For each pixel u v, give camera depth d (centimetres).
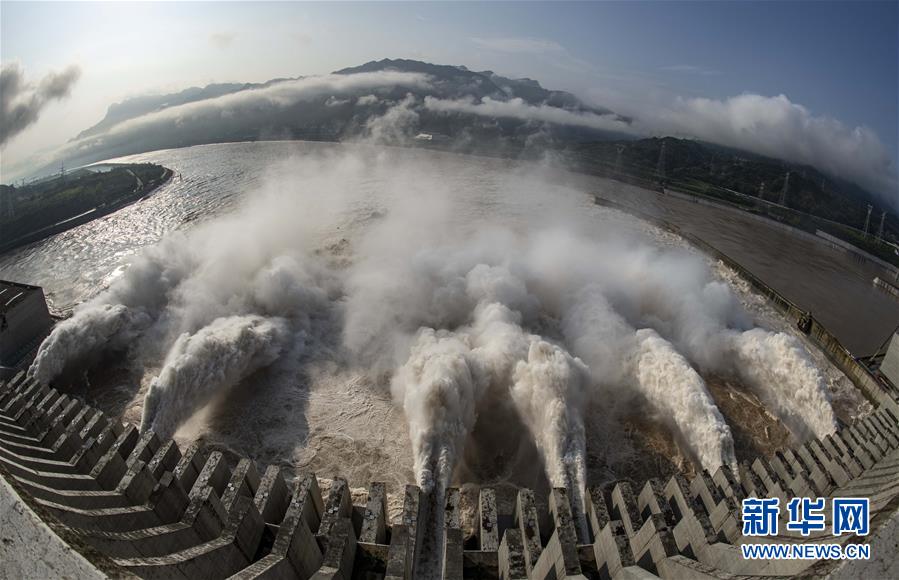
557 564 2403
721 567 2448
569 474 4138
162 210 11200
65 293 7762
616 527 2580
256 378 5294
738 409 5169
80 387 5212
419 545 3069
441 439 4341
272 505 3209
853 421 5053
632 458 4516
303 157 17262
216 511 2927
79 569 1767
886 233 14588
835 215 15612
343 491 3272
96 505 2653
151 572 1975
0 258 9188
